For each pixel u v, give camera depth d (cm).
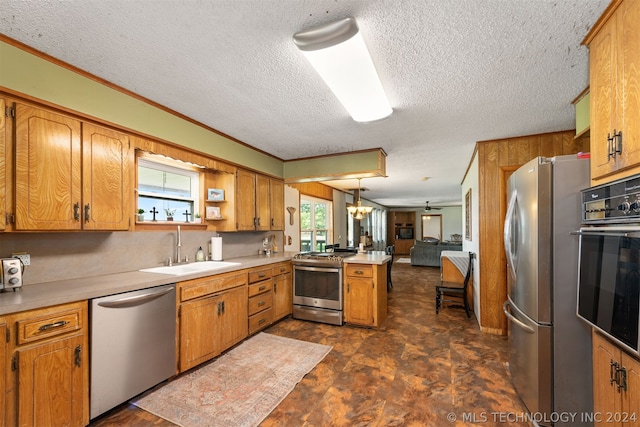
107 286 184
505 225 226
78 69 189
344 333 330
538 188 169
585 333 160
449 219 1316
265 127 296
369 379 229
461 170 513
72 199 187
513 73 191
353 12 137
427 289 572
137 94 225
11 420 140
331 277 363
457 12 137
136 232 257
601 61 138
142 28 150
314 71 191
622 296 116
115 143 214
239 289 291
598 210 137
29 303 146
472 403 198
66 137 185
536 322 170
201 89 217
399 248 1368
